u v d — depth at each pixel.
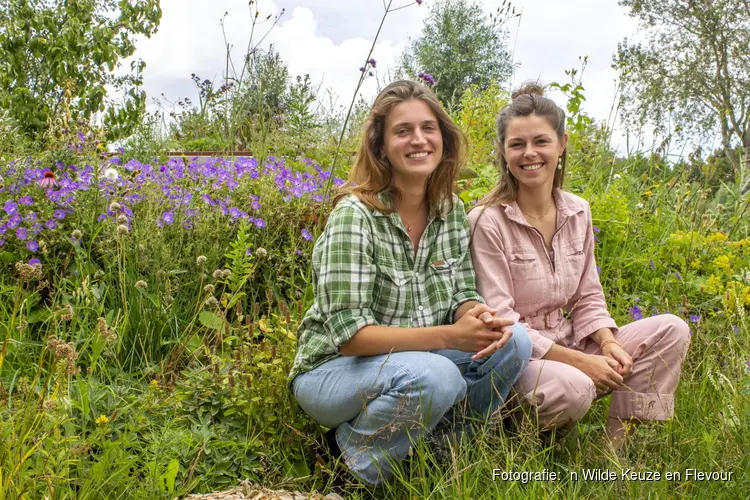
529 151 2.54
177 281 3.07
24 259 2.99
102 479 1.93
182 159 3.91
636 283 3.72
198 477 2.08
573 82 4.60
